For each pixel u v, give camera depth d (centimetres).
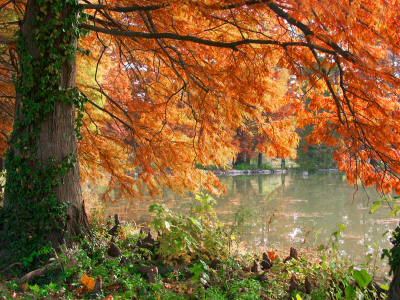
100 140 754
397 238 292
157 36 489
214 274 427
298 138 591
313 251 675
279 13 442
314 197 1822
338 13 361
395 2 350
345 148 551
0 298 340
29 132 474
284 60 464
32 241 459
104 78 890
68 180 492
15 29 699
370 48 440
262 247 803
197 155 677
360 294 352
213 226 549
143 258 514
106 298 357
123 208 1387
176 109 701
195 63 598
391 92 439
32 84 470
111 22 589
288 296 400
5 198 483
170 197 1752
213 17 475
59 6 474
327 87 497
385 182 518
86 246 481
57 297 360
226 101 568
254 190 2150
